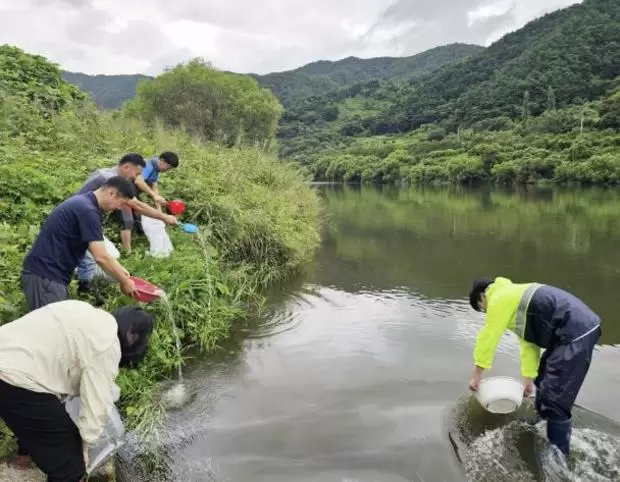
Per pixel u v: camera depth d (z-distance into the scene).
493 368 4.32
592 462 3.13
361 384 4.04
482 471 3.05
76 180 6.15
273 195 9.08
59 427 2.31
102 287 4.41
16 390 2.18
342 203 19.70
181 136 10.38
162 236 5.47
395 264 8.05
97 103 11.12
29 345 2.24
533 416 3.61
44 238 3.19
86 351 2.29
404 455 3.18
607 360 4.55
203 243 5.68
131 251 5.32
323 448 3.24
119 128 9.52
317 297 6.23
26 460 2.73
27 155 6.48
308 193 11.56
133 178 4.66
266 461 3.11
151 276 4.76
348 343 4.83
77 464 2.43
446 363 4.43
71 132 8.09
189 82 22.61
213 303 5.04
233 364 4.34
